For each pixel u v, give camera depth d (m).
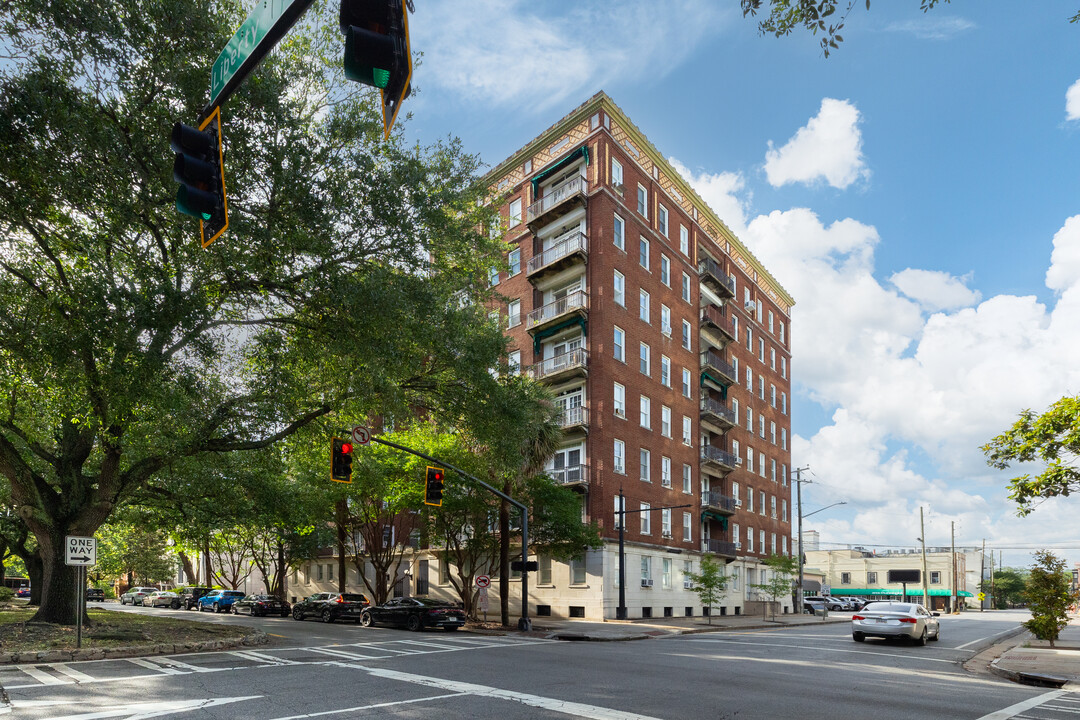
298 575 57.31
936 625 25.27
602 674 13.19
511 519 32.00
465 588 32.53
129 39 14.19
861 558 96.06
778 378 61.22
